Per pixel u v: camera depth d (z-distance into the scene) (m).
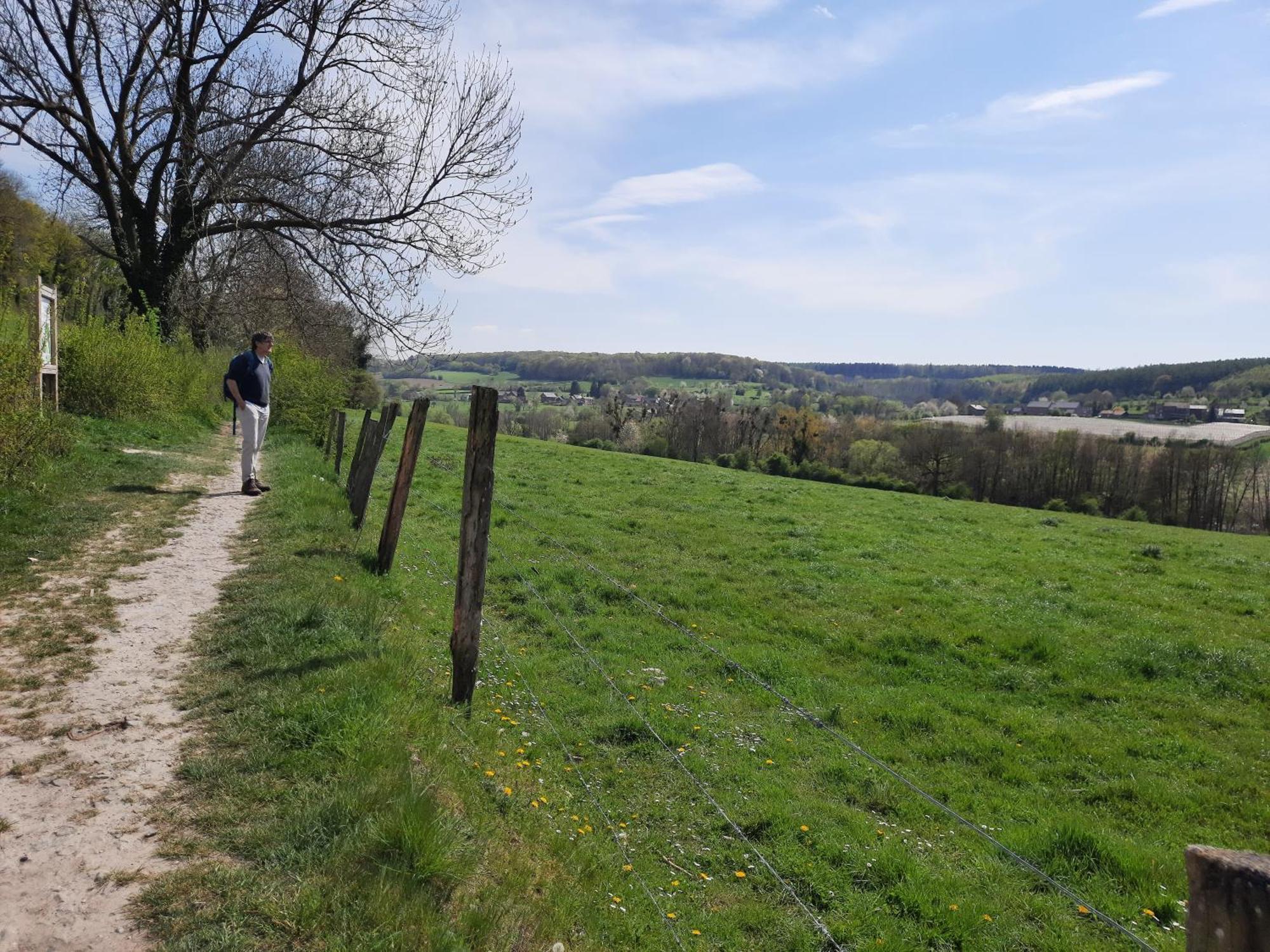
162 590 7.76
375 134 24.44
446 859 4.02
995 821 7.79
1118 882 6.82
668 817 6.99
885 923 5.96
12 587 7.46
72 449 13.27
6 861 3.67
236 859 3.83
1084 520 30.53
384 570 10.02
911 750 9.23
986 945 5.83
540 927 4.03
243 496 12.77
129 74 23.31
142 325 20.62
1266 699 11.30
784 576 16.36
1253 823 8.00
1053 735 9.87
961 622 14.02
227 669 6.04
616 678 9.95
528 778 6.17
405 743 5.21
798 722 9.65
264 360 13.05
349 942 3.36
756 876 6.33
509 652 10.22
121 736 4.93
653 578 15.27
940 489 74.81
